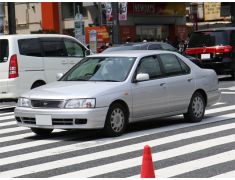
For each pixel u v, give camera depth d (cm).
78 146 1152
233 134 1252
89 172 924
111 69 1293
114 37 3092
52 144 1190
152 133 1279
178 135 1248
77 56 2011
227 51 2634
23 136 1312
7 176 914
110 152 1082
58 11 4175
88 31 3428
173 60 1382
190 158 1012
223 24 4934
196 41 2708
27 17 4334
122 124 1242
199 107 1434
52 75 1912
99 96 1182
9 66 1808
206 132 1280
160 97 1316
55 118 1180
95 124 1177
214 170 916
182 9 4434
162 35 4303
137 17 4059
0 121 1600
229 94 2083
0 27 2989
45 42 1908
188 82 1391
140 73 1280
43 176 908
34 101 1216
